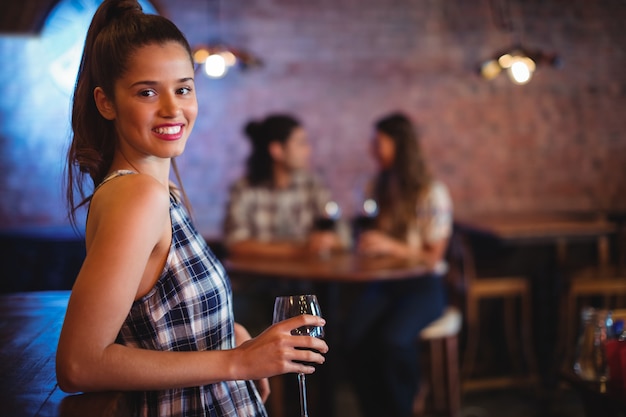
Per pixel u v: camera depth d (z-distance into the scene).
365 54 5.04
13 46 4.68
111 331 1.01
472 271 4.35
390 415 3.44
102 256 1.01
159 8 4.81
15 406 1.01
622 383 1.39
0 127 4.71
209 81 4.89
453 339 3.81
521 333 4.53
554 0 5.22
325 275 3.01
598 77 5.30
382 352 3.41
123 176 1.09
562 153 5.29
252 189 3.87
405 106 5.10
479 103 5.18
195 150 4.90
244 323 3.84
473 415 3.88
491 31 5.17
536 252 4.52
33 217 4.75
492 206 5.23
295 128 3.77
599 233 4.21
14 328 1.55
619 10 5.28
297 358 1.10
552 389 4.21
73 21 4.66
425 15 5.09
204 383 1.07
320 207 3.92
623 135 5.34
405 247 3.60
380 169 3.91
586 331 1.57
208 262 1.21
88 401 1.02
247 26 4.91
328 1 4.99
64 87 4.71
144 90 1.14
